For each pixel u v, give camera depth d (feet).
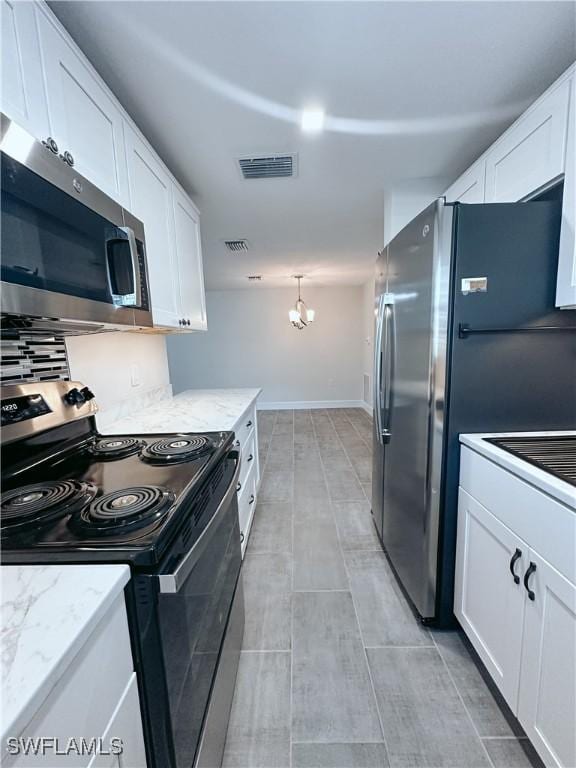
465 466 4.30
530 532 3.11
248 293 20.79
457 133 5.64
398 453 5.59
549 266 4.15
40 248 2.58
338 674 4.25
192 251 7.13
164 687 2.16
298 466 11.52
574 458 3.43
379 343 6.05
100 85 3.74
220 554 3.52
